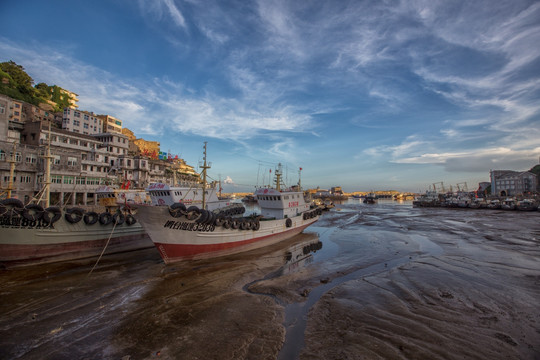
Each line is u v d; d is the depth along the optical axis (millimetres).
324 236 27047
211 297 10594
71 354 6840
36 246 14180
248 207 86812
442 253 17953
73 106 69812
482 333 7594
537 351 6723
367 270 14695
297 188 31297
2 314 8930
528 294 10438
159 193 23359
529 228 29891
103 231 17047
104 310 9336
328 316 8930
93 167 41562
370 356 6559
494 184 95438
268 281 12641
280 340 7527
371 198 109938
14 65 50844
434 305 9555
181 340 7480
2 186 31500
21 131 39188
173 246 14688
